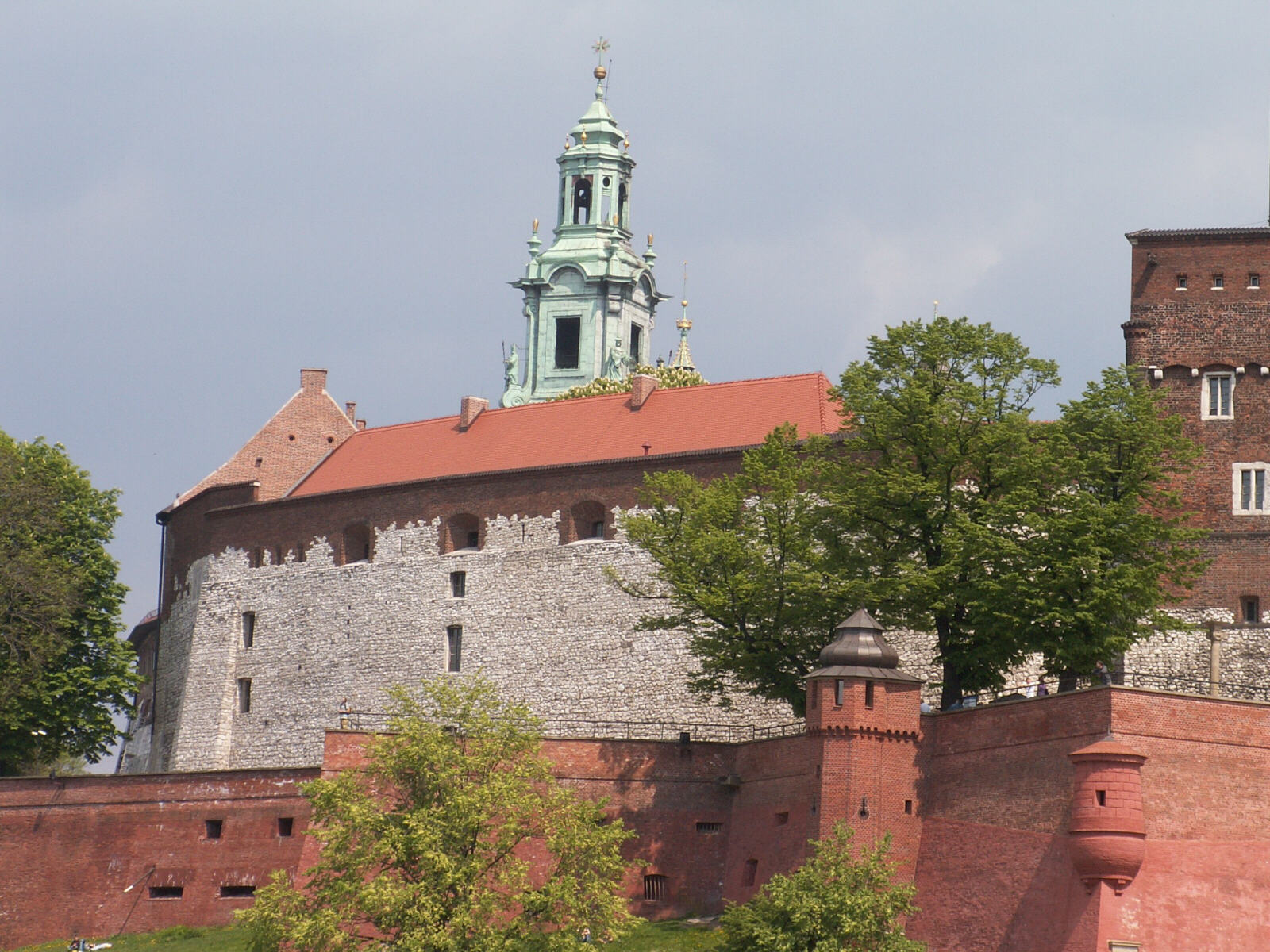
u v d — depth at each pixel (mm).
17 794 146000
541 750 134000
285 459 195000
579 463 167000
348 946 115688
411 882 117500
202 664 186250
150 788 143250
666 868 131250
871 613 127812
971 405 130125
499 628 168500
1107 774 110062
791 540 131375
